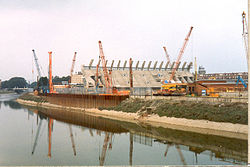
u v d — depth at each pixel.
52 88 169.88
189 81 189.75
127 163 36.41
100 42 136.12
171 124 61.47
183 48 139.25
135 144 48.03
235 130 49.00
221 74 97.38
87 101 107.38
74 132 62.12
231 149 40.47
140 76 174.25
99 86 146.25
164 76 183.25
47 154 42.03
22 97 193.25
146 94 86.81
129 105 81.38
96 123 73.62
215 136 48.09
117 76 165.38
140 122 68.81
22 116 94.62
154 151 42.44
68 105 125.19
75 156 41.03
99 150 44.62
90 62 162.50
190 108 61.31
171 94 80.62
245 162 34.41
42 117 91.62
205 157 37.62
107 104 94.06
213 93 75.56
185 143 46.00
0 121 81.50
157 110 69.31
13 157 40.81
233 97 62.22
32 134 60.12
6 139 54.59
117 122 72.38
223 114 53.22
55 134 59.91
